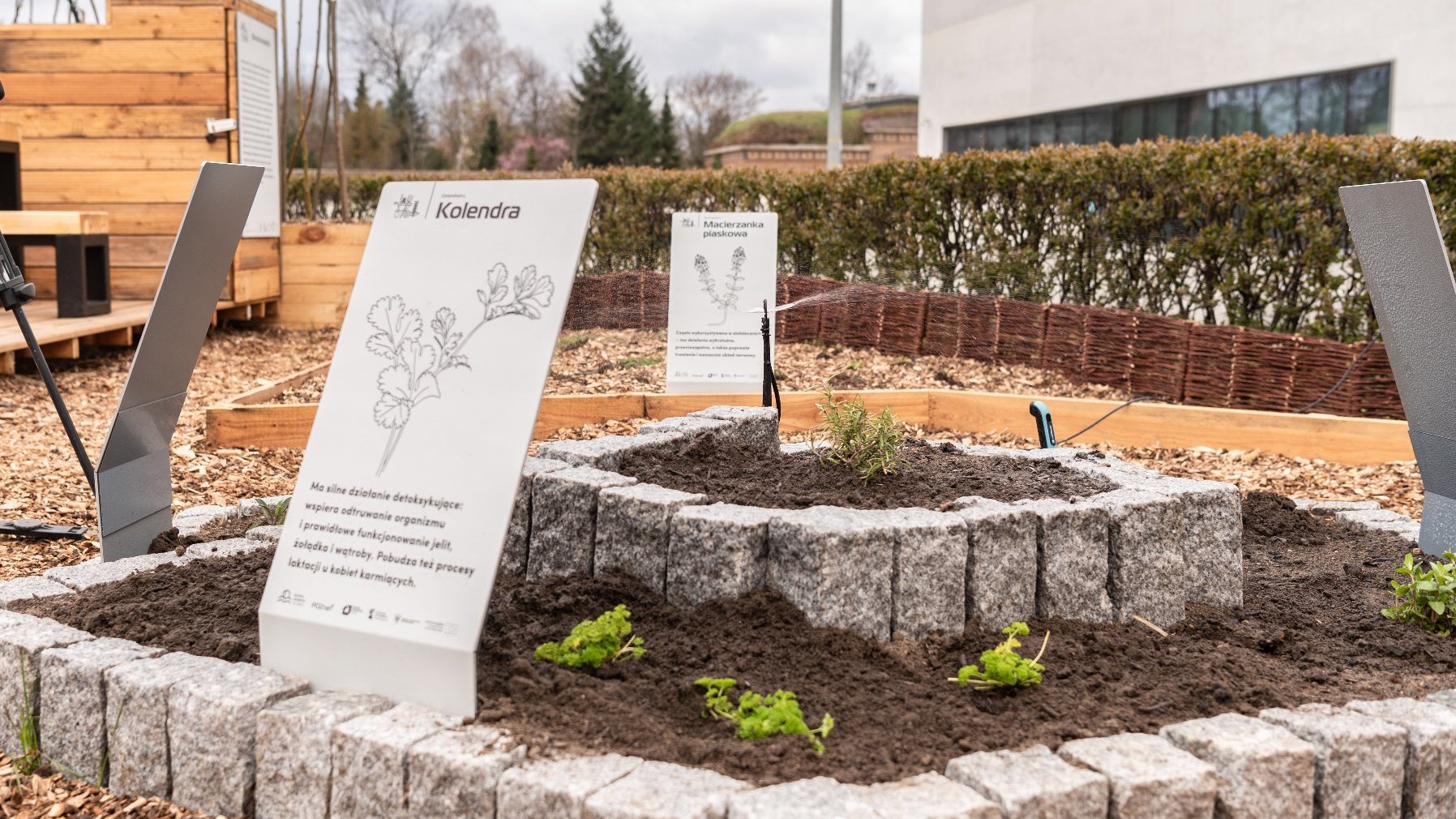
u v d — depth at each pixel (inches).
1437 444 159.8
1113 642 125.4
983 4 837.2
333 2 516.1
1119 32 687.7
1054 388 325.1
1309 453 261.1
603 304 446.0
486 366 108.2
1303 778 98.3
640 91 2215.8
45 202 421.4
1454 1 458.9
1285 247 321.7
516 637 120.3
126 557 154.1
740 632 118.3
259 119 445.7
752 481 148.0
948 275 396.5
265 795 102.8
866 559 117.9
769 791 88.4
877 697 108.9
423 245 116.0
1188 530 137.9
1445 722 105.1
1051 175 366.0
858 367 350.9
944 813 85.0
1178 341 308.3
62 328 339.6
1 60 414.3
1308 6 541.0
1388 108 499.8
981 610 124.8
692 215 266.8
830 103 724.7
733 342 267.4
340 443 113.7
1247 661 125.2
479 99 2226.9
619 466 149.8
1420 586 137.3
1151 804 92.1
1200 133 631.8
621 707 104.4
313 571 111.1
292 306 483.8
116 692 110.4
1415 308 150.9
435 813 94.2
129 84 415.5
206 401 311.9
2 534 186.7
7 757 118.9
